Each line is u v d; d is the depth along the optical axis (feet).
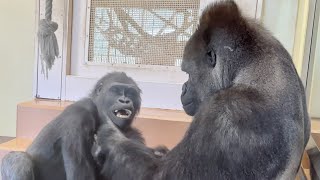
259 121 2.82
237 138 2.77
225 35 3.32
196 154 2.88
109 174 3.41
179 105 7.03
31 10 9.34
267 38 3.34
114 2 7.36
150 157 3.36
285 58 3.28
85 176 3.37
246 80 3.08
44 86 7.54
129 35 7.38
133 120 4.00
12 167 3.34
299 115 3.12
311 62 6.81
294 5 7.17
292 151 3.01
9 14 9.46
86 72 7.48
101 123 3.65
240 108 2.84
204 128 2.90
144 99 7.18
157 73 7.27
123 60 7.41
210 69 3.46
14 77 9.61
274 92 2.96
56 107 6.17
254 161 2.79
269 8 7.25
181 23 7.18
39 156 3.43
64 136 3.39
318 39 6.83
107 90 3.77
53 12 7.43
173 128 5.38
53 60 7.47
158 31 7.29
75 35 7.52
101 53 7.48
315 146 4.95
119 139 3.54
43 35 7.39
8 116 9.68
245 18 3.44
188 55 3.66
